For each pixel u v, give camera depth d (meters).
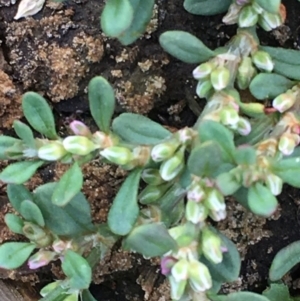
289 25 0.05
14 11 0.05
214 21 0.05
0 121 0.05
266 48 0.05
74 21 0.05
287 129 0.05
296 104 0.05
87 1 0.05
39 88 0.05
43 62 0.05
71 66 0.05
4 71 0.05
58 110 0.05
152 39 0.05
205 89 0.05
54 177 0.05
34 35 0.05
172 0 0.05
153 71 0.05
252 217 0.05
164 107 0.05
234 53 0.05
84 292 0.05
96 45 0.05
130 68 0.05
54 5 0.05
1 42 0.05
